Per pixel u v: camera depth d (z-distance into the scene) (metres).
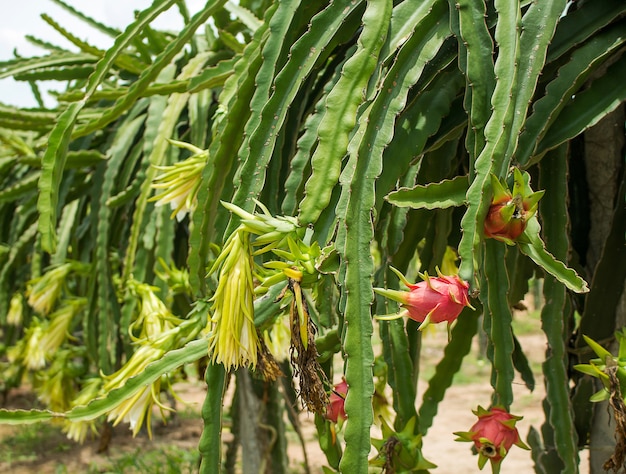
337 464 1.49
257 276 1.08
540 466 1.67
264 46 1.32
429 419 1.54
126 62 2.66
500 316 1.15
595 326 1.52
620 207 1.45
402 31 1.11
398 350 1.35
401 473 1.31
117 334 2.93
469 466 5.99
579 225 1.69
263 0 2.44
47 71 3.02
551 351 1.33
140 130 2.82
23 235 3.24
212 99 2.71
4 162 3.41
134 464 5.22
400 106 1.05
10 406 6.98
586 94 1.19
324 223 1.13
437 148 1.38
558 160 1.30
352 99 1.04
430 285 0.92
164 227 2.35
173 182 1.58
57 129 1.46
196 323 1.49
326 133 1.03
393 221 1.29
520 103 0.99
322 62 1.41
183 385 8.60
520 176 0.93
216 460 1.18
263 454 2.88
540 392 8.05
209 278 1.51
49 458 5.92
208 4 1.61
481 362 9.98
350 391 0.94
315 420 1.48
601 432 1.57
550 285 1.32
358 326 0.95
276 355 1.92
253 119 1.26
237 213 1.04
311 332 1.06
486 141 0.98
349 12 1.24
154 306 2.01
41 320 4.04
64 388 3.76
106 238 2.54
